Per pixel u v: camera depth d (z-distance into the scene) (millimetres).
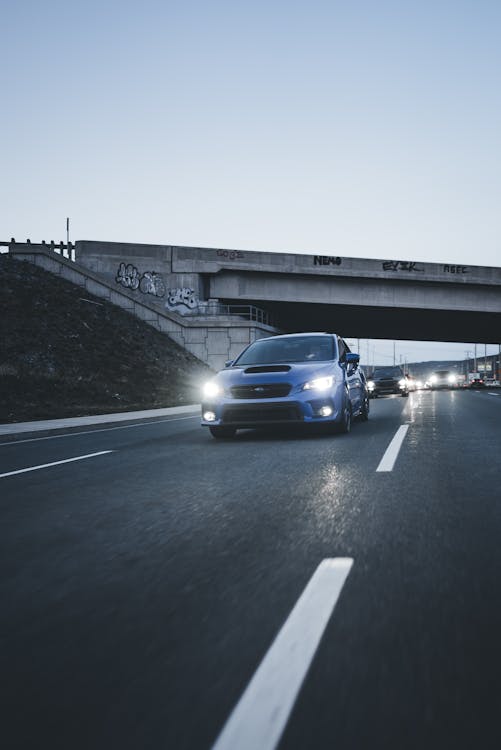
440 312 48938
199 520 4270
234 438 9977
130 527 4133
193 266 42469
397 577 2949
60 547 3686
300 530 3912
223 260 42750
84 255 41969
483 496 4805
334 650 2162
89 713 1785
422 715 1724
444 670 1991
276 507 4613
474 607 2545
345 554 3361
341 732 1648
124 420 14688
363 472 6082
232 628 2391
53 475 6637
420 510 4371
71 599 2785
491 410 16078
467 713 1729
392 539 3639
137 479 6125
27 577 3127
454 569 3053
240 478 5961
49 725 1727
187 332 39625
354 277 44844
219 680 1965
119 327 36250
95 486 5809
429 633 2291
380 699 1818
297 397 9102
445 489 5113
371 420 12977
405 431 10172
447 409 16734
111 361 30766
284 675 1981
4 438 11375
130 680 1984
